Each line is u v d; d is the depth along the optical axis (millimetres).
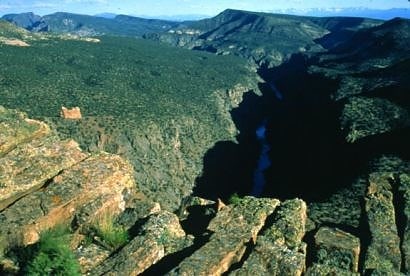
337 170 85500
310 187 89250
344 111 110562
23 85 151750
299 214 23312
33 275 17781
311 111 154125
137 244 20516
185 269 18562
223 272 19078
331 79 172000
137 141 134500
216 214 23594
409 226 23312
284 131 169625
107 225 22250
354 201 51219
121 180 25844
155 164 132625
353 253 21031
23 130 27953
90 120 132125
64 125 123938
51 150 26766
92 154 27062
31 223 21844
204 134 166875
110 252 21016
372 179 27703
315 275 18656
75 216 23031
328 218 41781
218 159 152750
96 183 24547
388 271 20219
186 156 148250
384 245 22094
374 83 141875
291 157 127125
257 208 23609
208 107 196625
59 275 17906
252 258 19094
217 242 20562
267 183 124750
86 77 190625
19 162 25328
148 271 19562
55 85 162875
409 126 86812
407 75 140250
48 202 23016
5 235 20984
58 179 24359
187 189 131250
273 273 18531
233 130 185875
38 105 134375
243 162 149750
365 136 92438
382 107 106000
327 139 107562
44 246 18906
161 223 22109
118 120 138750
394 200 25953
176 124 159125
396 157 71812
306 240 22469
